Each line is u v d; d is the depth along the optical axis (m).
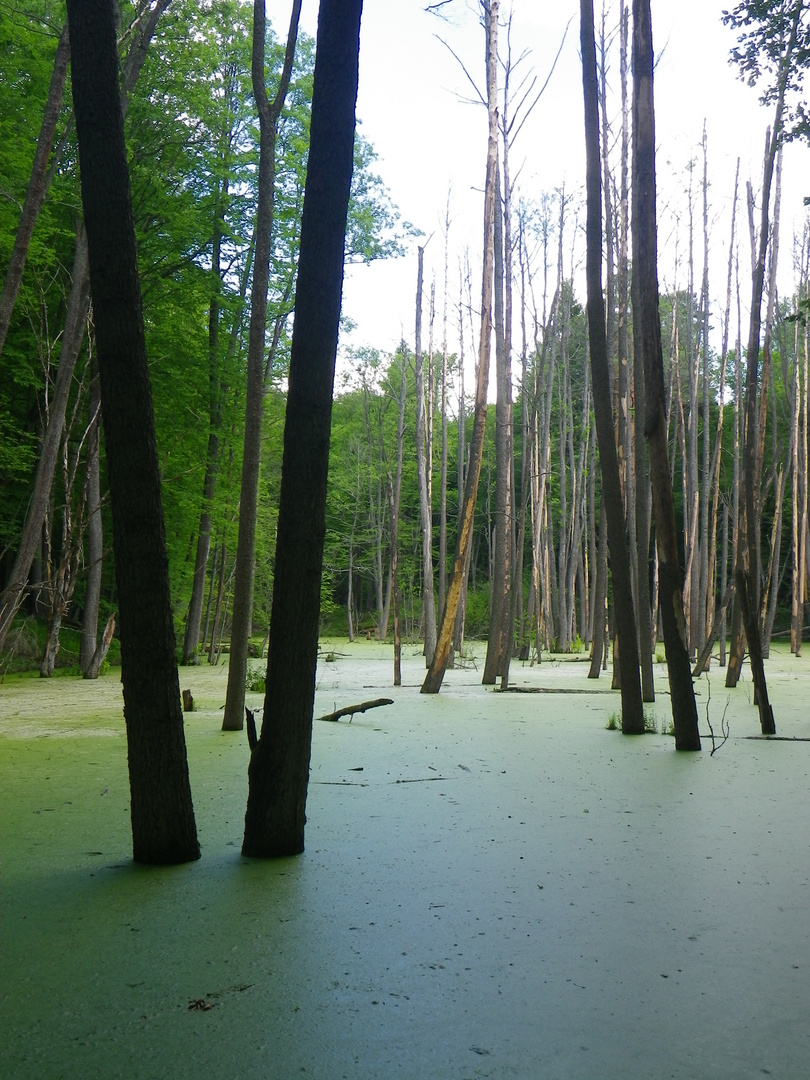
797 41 8.26
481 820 5.21
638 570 11.94
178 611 22.11
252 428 8.92
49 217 14.26
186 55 16.25
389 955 3.21
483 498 42.81
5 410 18.14
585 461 30.88
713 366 36.88
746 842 4.74
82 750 7.71
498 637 14.77
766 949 3.27
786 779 6.52
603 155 13.43
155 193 16.20
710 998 2.88
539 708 11.23
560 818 5.27
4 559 20.11
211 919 3.57
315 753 7.66
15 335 16.64
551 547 26.05
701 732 9.16
